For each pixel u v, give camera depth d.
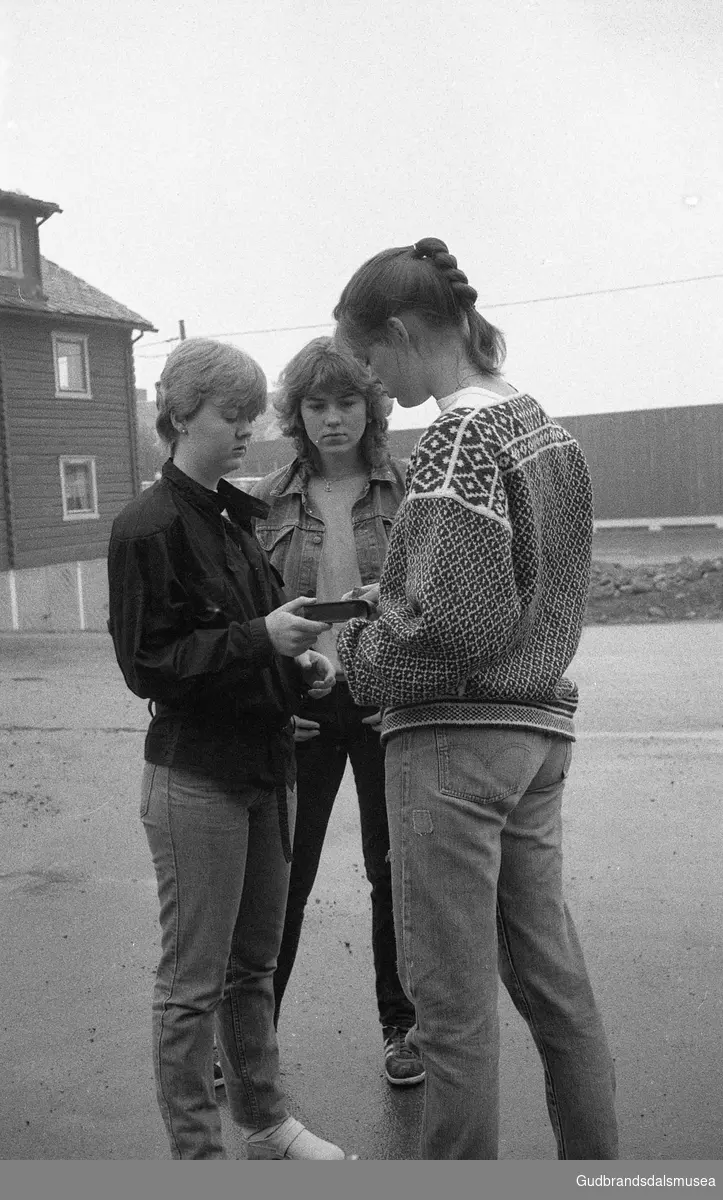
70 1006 3.05
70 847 4.48
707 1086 2.51
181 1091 2.03
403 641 1.67
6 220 23.22
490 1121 1.79
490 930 1.78
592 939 3.36
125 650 1.97
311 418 2.61
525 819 1.86
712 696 7.23
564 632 1.82
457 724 1.73
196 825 2.01
